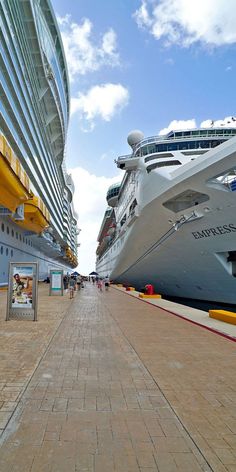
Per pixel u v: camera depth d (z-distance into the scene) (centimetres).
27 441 270
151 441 273
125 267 2948
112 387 404
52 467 234
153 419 316
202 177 1297
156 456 251
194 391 393
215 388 404
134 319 1015
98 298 1902
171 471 232
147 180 1775
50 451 255
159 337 725
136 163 2048
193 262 1664
